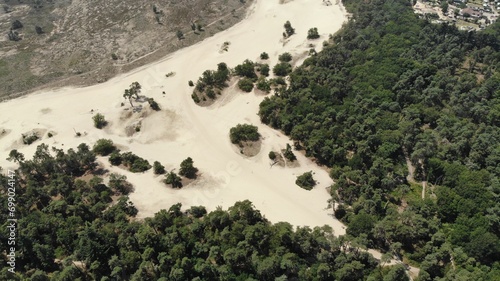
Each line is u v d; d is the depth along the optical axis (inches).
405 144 6761.8
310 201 6205.7
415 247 5354.3
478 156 6368.1
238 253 4889.3
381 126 7081.7
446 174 6151.6
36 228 5226.4
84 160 6673.2
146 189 6382.9
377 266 5007.4
